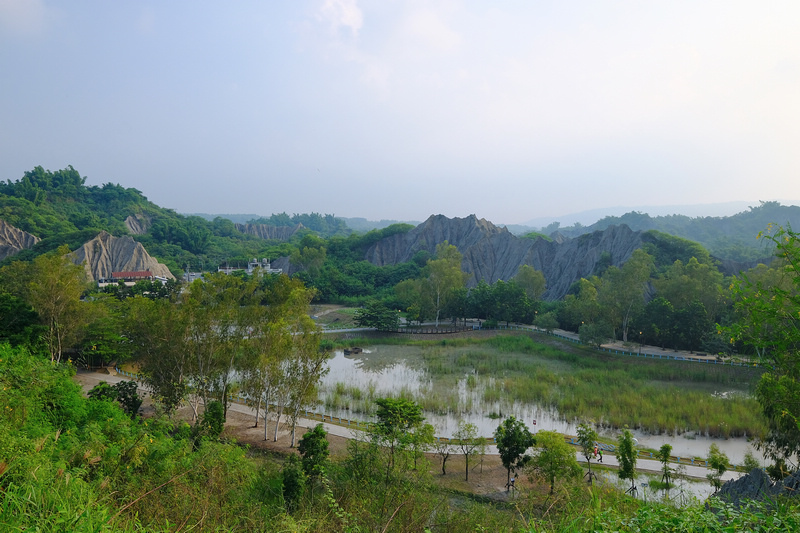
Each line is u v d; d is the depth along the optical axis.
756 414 43.09
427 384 57.00
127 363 58.78
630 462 30.73
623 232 122.25
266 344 38.38
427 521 14.77
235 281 45.97
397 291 106.12
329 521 12.28
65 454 14.87
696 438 41.59
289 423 40.91
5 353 24.89
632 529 7.60
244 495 16.05
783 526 7.40
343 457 32.03
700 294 75.38
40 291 47.12
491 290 93.69
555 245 138.38
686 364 62.03
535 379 57.16
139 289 100.50
